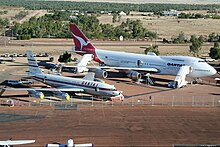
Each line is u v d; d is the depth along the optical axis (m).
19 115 77.94
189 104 87.94
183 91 99.50
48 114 78.94
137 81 109.00
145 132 69.94
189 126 73.62
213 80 113.81
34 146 62.31
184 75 103.56
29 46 173.75
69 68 128.25
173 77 115.38
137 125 73.56
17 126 71.62
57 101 88.31
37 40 195.38
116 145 63.53
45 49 165.88
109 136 67.56
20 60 139.75
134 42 193.62
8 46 173.12
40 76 98.88
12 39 196.62
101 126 72.56
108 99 89.94
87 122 74.62
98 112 80.94
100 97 91.19
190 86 105.25
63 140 65.19
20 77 111.44
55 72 120.06
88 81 91.31
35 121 74.56
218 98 93.31
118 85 105.25
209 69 104.38
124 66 118.44
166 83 108.06
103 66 118.69
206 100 91.38
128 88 101.88
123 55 119.88
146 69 109.69
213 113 81.94
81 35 130.12
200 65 105.31
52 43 184.50
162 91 99.12
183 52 163.50
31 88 92.44
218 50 148.88
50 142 64.12
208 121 76.75
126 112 81.38
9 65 130.12
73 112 80.62
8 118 76.00
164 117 78.56
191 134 69.38
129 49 168.75
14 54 148.75
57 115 78.44
